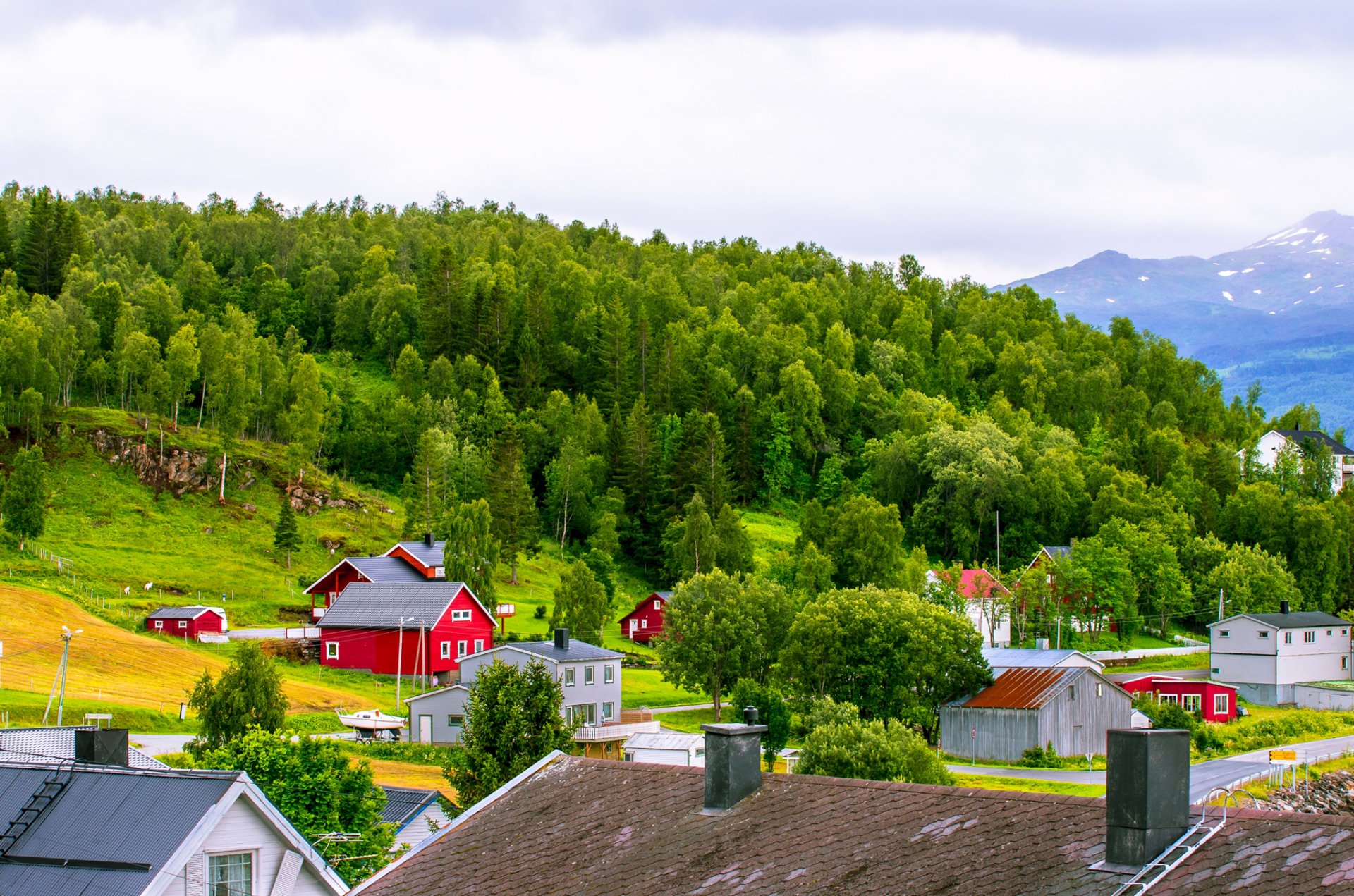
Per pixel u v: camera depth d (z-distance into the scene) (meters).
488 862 20.67
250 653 58.72
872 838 17.91
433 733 76.62
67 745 40.00
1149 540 142.00
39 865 24.20
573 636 110.81
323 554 138.25
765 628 93.81
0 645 82.69
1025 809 17.42
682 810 20.42
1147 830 15.36
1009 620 127.81
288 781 39.91
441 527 136.88
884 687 84.19
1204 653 126.75
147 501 140.75
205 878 24.12
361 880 36.31
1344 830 14.76
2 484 126.75
